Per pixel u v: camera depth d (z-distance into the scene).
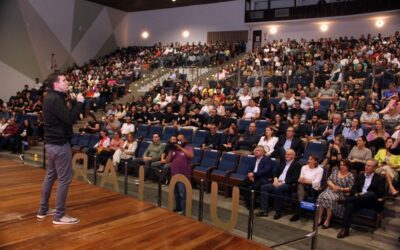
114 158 7.57
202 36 20.47
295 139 6.80
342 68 9.95
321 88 10.02
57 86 3.14
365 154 5.77
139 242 2.95
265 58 14.24
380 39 14.85
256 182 5.88
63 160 3.20
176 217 3.62
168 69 15.10
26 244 2.82
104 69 18.02
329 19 17.02
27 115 12.31
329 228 4.93
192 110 9.91
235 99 10.19
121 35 21.94
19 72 16.17
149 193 5.71
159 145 7.63
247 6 19.06
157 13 21.56
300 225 4.84
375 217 4.79
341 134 6.48
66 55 18.33
